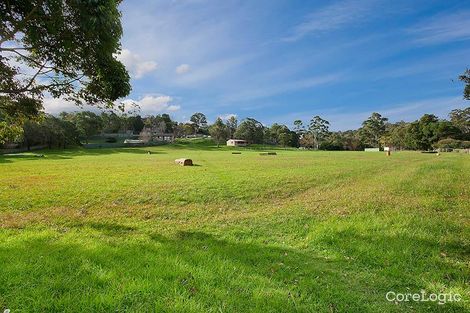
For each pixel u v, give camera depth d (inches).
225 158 1961.1
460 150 3100.4
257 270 229.9
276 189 653.3
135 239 308.5
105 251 259.3
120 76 349.1
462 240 303.0
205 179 796.0
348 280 219.1
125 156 2239.2
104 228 356.5
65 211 445.1
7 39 294.0
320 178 839.1
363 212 431.8
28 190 609.3
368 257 262.5
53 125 3430.1
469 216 397.7
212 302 177.9
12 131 470.9
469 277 224.1
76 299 176.6
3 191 594.2
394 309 180.2
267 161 1600.6
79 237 311.6
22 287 188.5
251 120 5890.8
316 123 5654.5
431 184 697.6
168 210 461.7
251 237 329.1
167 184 701.9
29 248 265.7
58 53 315.9
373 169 1109.1
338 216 413.1
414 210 435.5
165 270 217.9
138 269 219.6
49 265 223.1
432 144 3939.5
